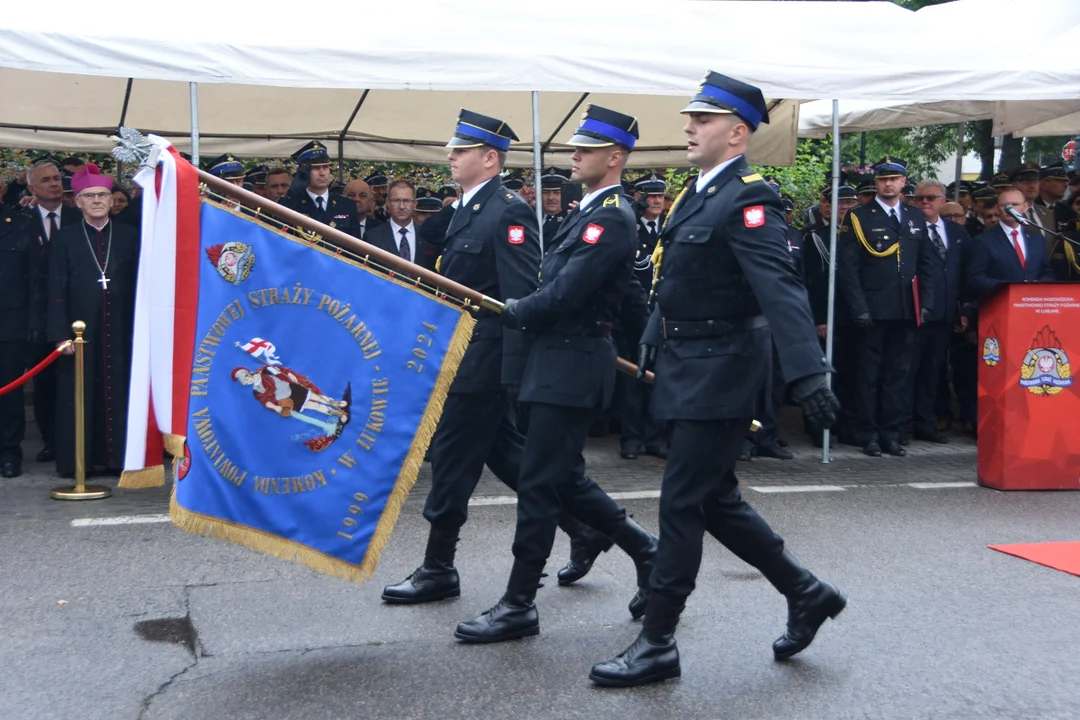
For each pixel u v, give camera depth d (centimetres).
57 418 721
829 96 762
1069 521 634
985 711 363
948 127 1522
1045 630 442
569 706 365
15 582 496
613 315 436
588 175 425
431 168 1492
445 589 475
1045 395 717
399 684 383
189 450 390
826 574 520
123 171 1064
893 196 858
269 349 398
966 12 981
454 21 721
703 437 378
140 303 383
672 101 1007
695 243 377
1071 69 790
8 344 734
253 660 406
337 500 401
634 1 777
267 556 541
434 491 469
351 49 675
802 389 353
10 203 850
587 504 449
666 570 382
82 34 630
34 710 360
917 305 857
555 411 421
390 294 407
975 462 833
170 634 433
